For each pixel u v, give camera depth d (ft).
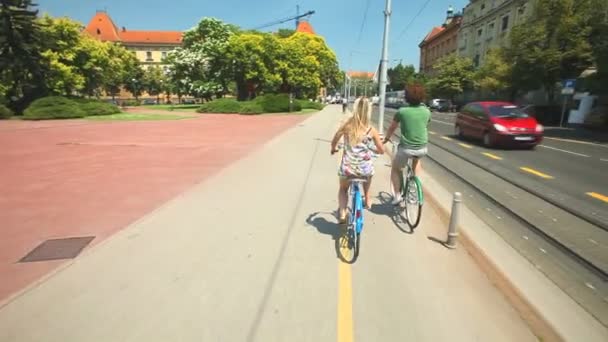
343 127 12.74
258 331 8.34
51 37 110.73
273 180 23.35
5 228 14.83
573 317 8.87
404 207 17.42
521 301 9.42
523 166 31.14
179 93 187.93
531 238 14.84
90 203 18.37
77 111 93.91
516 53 83.05
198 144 42.29
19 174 25.45
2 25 95.35
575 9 75.77
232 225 15.02
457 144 46.85
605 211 18.37
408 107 15.21
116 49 170.19
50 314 8.83
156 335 8.13
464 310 9.25
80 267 11.23
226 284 10.34
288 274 11.00
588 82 65.57
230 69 161.58
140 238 13.55
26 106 104.42
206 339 8.04
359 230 12.00
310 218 15.97
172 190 20.89
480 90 155.33
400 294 9.96
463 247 13.20
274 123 77.51
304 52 193.67
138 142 44.27
